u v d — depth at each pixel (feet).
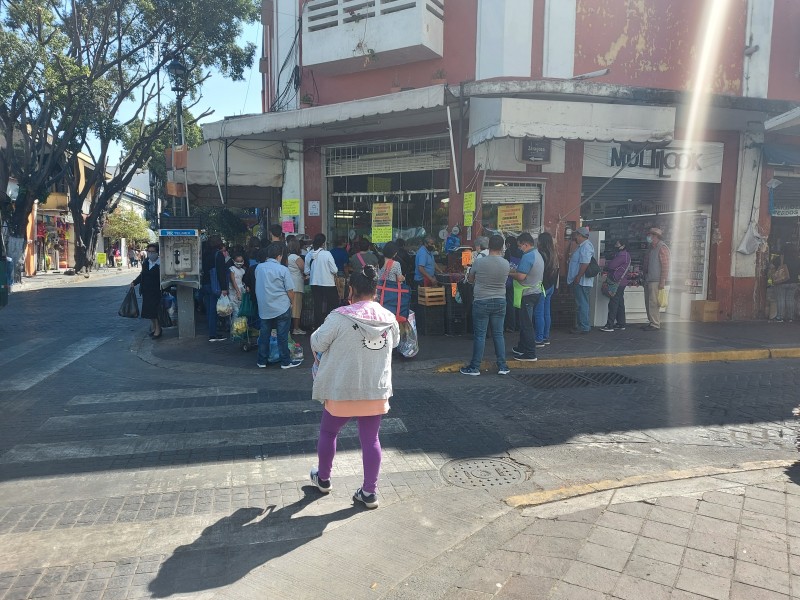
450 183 36.88
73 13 71.77
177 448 16.42
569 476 14.57
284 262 29.37
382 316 12.69
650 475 13.73
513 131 28.40
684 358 28.32
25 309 50.65
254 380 24.34
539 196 36.24
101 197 100.07
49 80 63.52
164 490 13.78
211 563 10.75
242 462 15.46
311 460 15.62
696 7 37.09
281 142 41.96
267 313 25.46
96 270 122.72
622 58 36.27
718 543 10.54
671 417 19.47
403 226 39.68
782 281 39.42
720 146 38.70
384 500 13.28
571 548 10.60
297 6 41.29
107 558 10.91
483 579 9.87
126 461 15.48
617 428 18.33
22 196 77.05
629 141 29.96
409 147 38.75
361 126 37.09
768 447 16.74
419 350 29.27
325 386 12.53
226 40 70.44
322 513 12.66
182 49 70.90
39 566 10.64
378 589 9.88
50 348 31.89
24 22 63.00
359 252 32.04
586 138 29.25
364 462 12.76
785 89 38.55
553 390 22.94
